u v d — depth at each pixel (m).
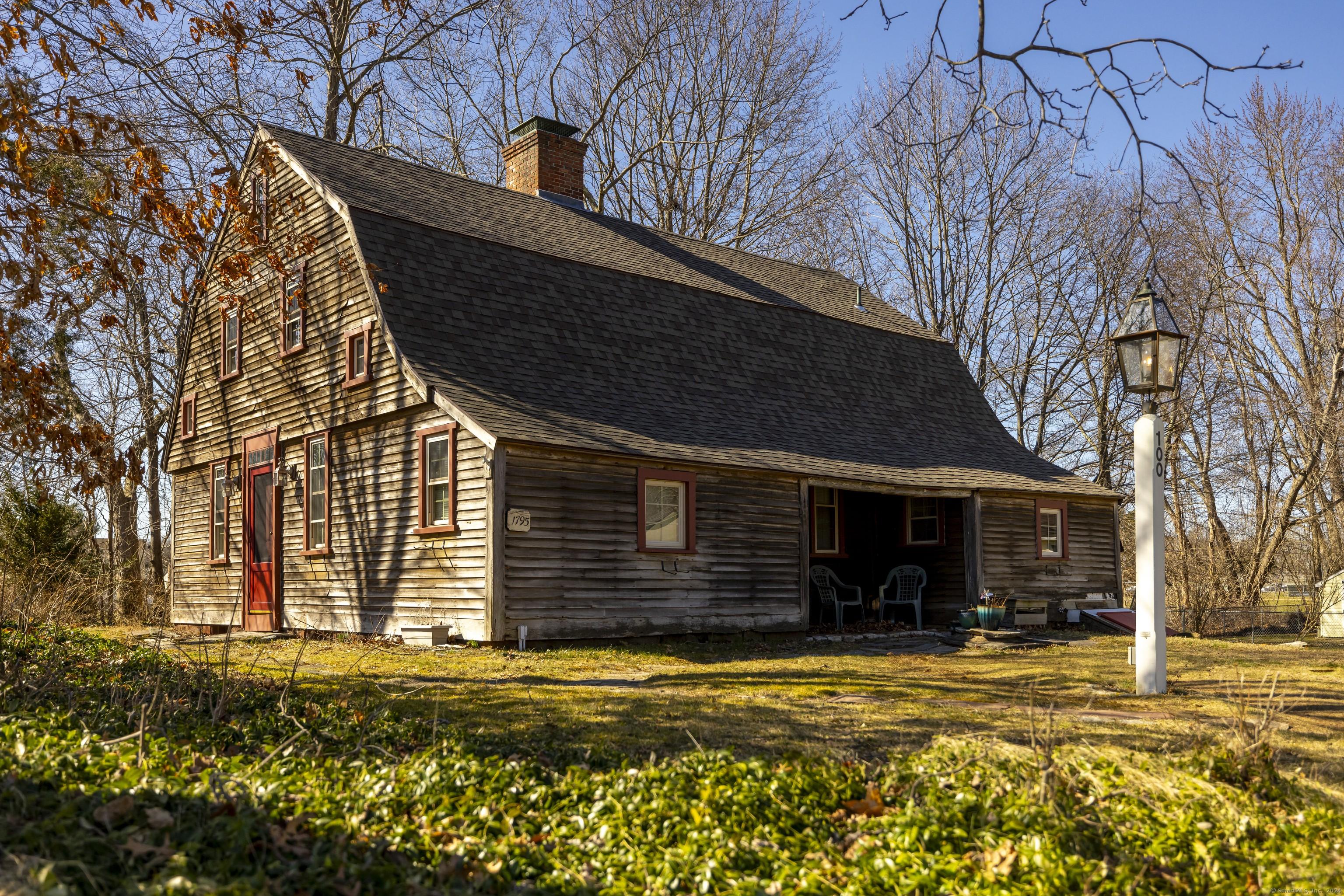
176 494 22.27
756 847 5.05
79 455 13.05
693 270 21.20
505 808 5.57
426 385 14.30
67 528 20.98
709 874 4.61
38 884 3.51
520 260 17.33
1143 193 7.07
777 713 8.38
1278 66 6.42
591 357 16.78
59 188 11.26
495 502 13.41
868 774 6.29
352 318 16.25
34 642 11.73
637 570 14.89
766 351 19.92
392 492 15.57
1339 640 18.88
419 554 14.93
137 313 23.50
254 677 10.31
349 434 16.62
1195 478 33.94
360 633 16.03
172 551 22.17
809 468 16.94
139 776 5.16
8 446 13.15
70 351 18.86
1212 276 29.33
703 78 36.16
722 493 16.09
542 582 13.84
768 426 17.84
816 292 24.25
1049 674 11.79
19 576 14.05
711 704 8.85
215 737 6.96
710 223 37.09
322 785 5.66
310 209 17.19
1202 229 29.16
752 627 16.27
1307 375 29.45
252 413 19.20
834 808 5.71
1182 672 12.10
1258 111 29.25
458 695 9.33
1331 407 28.11
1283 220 29.47
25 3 10.94
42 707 7.77
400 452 15.46
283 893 4.03
